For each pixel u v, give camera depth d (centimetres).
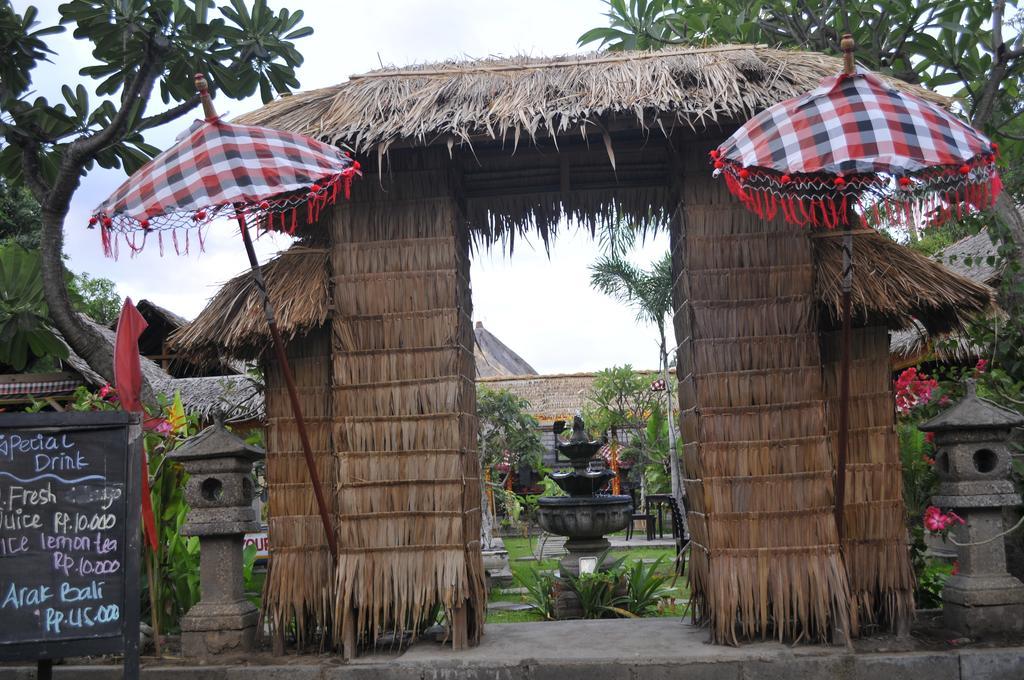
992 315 485
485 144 469
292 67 639
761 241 448
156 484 520
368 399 453
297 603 448
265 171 369
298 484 461
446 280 457
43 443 342
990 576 426
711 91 432
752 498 432
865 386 449
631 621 509
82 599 334
